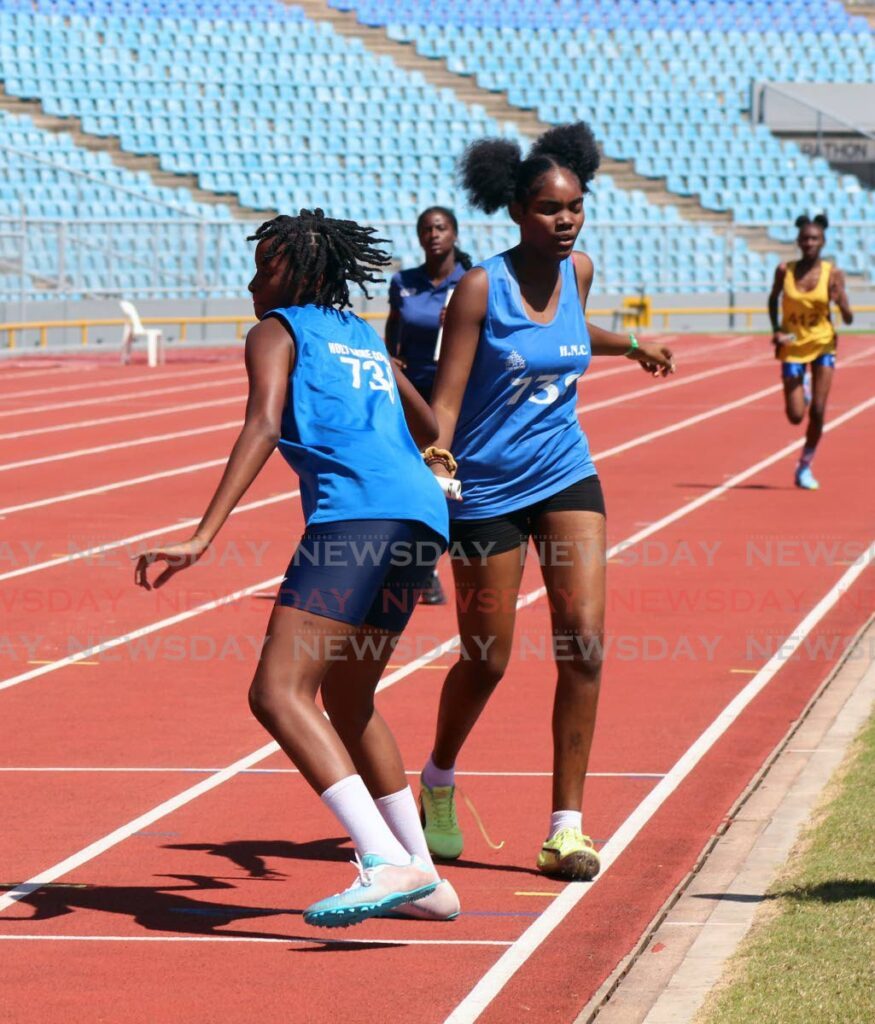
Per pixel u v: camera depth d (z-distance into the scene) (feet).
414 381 84.53
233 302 307.78
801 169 384.06
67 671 74.90
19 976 39.47
